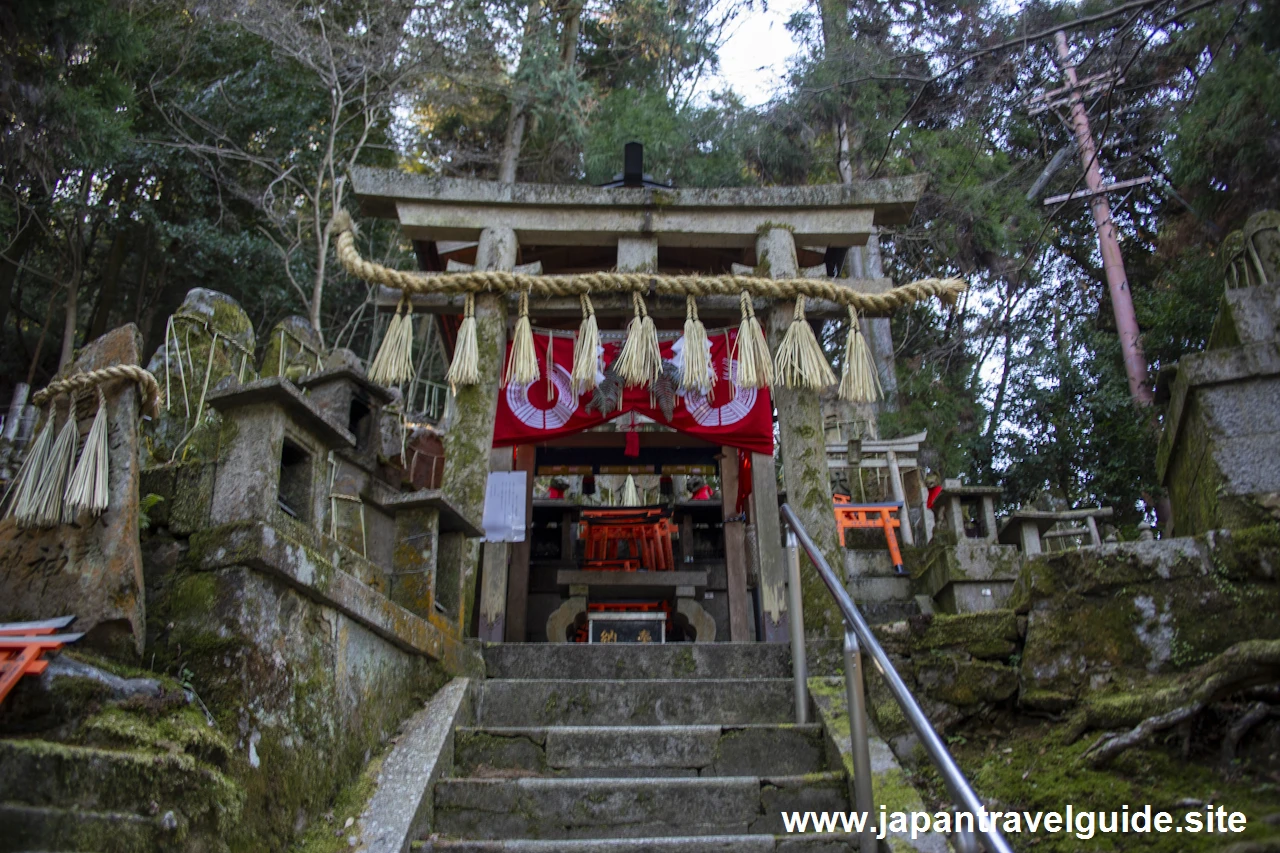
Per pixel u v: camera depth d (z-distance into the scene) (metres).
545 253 7.61
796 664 4.21
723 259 7.66
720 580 9.70
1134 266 17.72
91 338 15.78
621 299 6.18
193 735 2.63
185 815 2.48
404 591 4.43
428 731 3.80
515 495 6.17
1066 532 8.40
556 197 6.41
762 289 5.87
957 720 3.64
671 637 9.13
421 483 8.55
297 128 15.77
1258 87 8.76
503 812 3.50
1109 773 3.06
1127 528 13.39
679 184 15.05
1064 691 3.45
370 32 15.23
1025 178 13.93
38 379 16.64
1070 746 3.24
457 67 15.95
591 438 8.91
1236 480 3.60
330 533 4.70
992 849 2.18
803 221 6.39
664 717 4.32
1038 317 17.48
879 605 7.76
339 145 16.47
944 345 14.38
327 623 3.41
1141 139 12.69
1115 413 14.92
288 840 2.94
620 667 4.81
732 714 4.33
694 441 9.00
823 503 5.55
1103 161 11.00
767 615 5.88
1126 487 14.40
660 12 17.59
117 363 3.18
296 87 15.99
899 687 2.87
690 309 5.88
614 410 6.27
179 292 17.16
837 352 15.77
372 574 4.20
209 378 5.40
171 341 5.41
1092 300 17.92
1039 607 3.62
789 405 5.84
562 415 6.39
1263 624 3.26
